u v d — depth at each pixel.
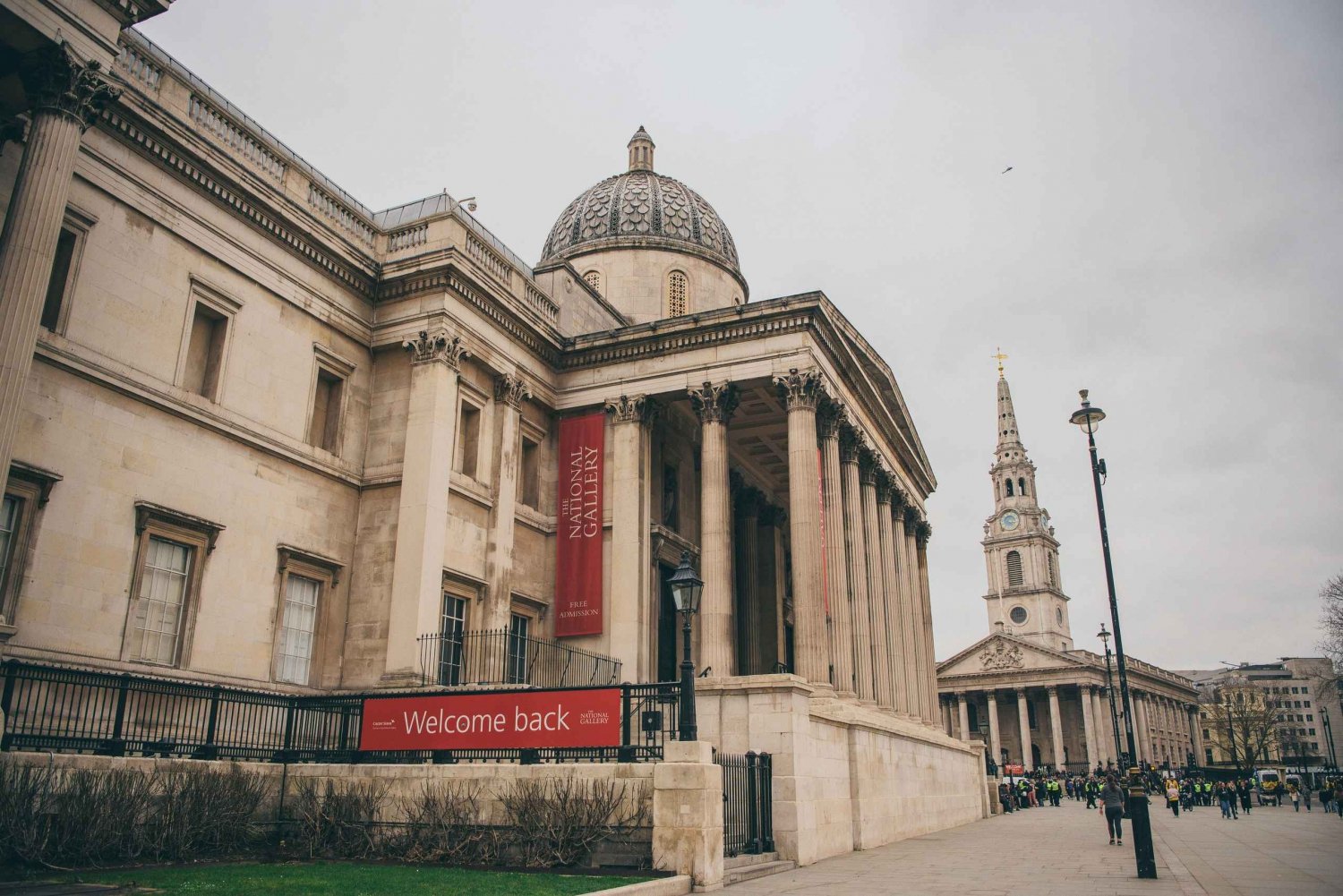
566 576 37.00
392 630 29.89
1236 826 45.59
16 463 22.12
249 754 23.22
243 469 28.31
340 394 32.44
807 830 24.11
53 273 24.05
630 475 37.53
